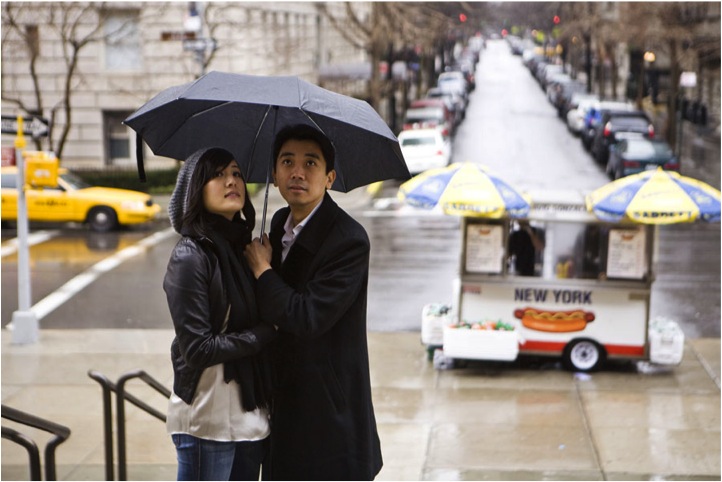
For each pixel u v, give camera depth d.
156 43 35.75
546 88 72.25
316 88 4.82
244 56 35.94
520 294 13.77
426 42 53.06
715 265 21.84
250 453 4.78
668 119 41.50
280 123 5.29
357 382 4.69
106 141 36.69
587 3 60.56
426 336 14.08
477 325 13.62
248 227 4.69
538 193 13.96
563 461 9.91
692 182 13.21
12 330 15.66
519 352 13.77
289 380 4.67
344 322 4.67
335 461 4.64
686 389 12.80
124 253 23.69
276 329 4.56
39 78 35.91
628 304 13.59
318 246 4.59
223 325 4.47
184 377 4.59
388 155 5.11
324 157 4.68
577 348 13.66
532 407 11.88
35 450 5.47
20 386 12.89
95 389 12.73
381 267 21.52
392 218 28.78
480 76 93.56
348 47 62.78
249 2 36.38
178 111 5.18
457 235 25.70
